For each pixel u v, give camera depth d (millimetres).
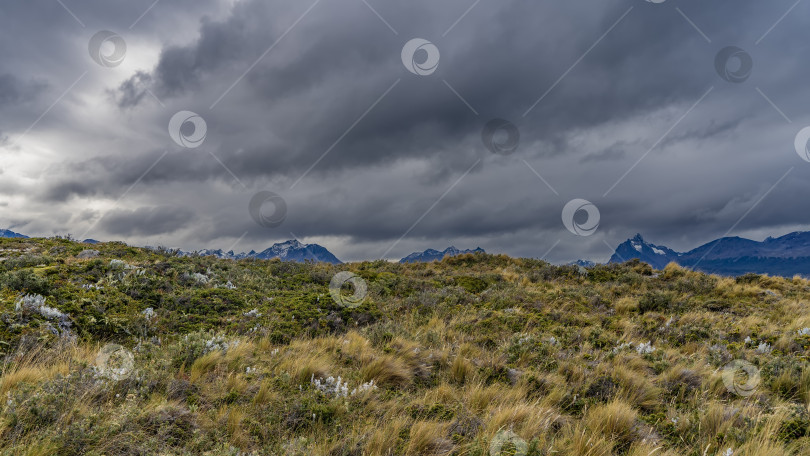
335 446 4234
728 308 13188
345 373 6613
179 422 4449
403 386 6465
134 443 3926
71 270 10641
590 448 4328
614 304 13773
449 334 9570
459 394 6125
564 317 11414
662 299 13312
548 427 4941
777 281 17078
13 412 3918
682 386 6602
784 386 6465
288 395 5473
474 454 4137
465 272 19906
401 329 9438
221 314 10055
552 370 7203
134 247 17219
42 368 5324
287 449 4113
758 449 4250
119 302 9023
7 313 6715
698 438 4879
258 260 18250
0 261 11594
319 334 9430
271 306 11000
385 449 4246
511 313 11500
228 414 4723
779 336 9188
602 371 6977
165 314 9297
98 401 4641
